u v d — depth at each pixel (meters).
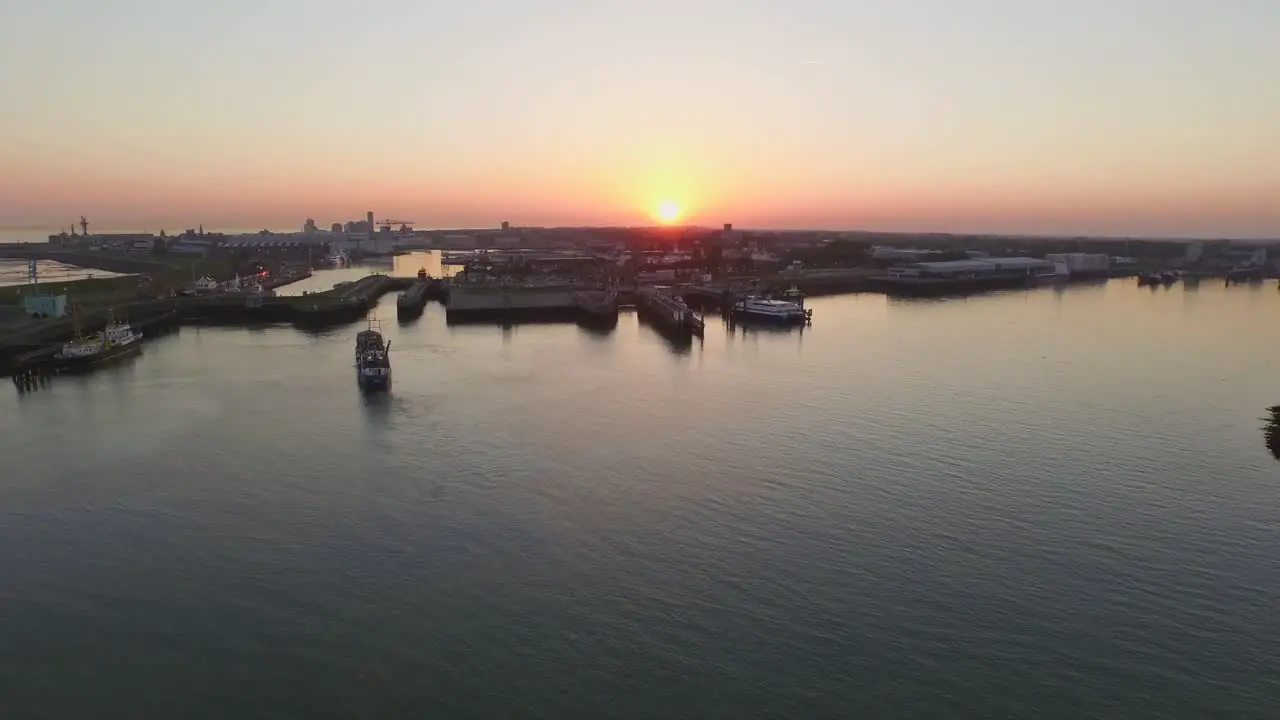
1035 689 33.62
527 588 41.56
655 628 37.97
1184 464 60.88
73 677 34.41
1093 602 40.44
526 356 107.62
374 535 47.72
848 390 85.56
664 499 53.34
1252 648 36.59
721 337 126.19
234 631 37.84
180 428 69.38
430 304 178.50
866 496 54.06
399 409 75.94
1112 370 97.12
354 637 37.31
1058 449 64.44
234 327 136.62
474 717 31.81
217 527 48.94
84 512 51.19
